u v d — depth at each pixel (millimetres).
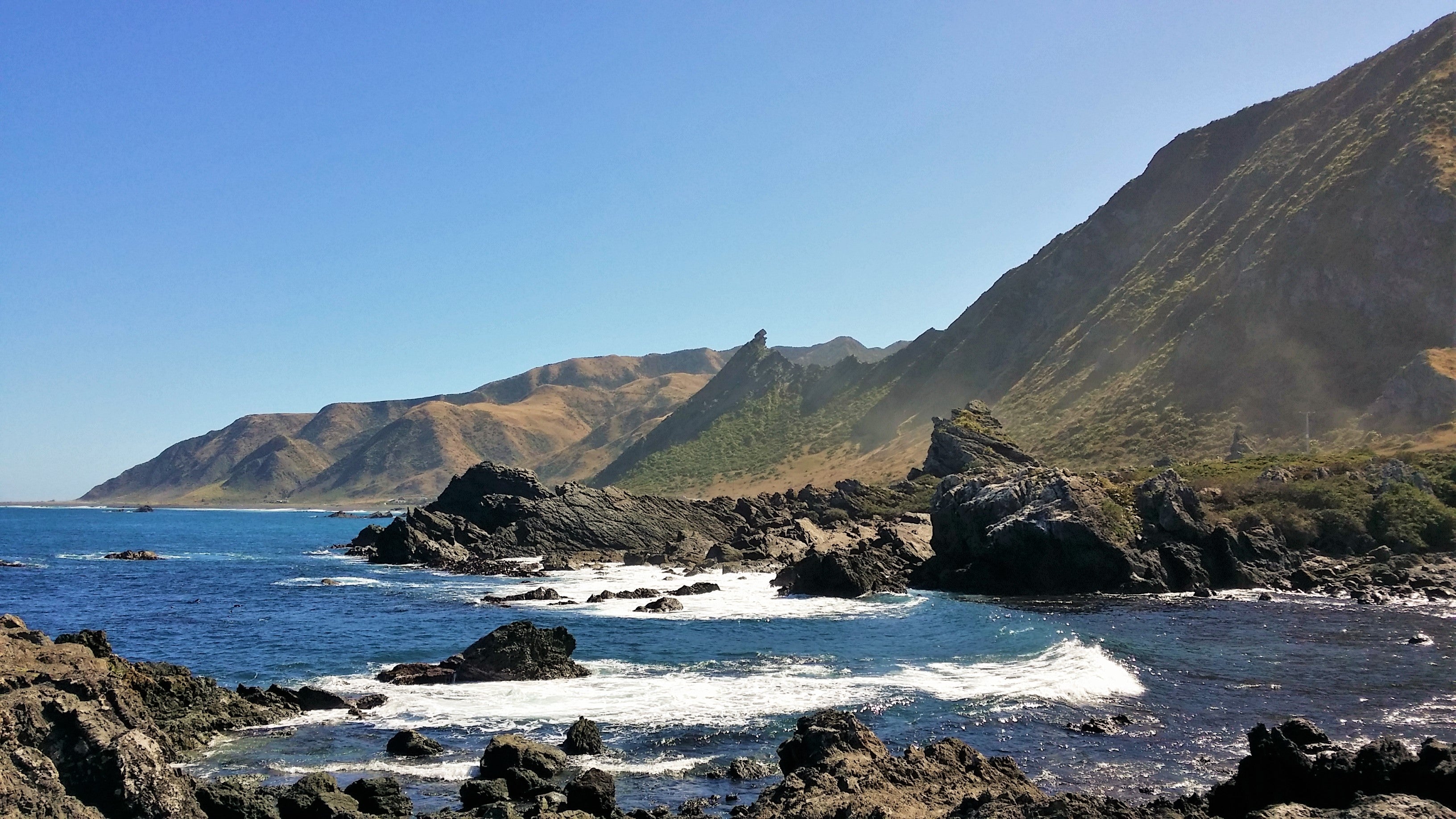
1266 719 28062
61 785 16500
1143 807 17953
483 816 19859
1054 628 43469
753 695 31859
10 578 82062
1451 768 14469
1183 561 65062
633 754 25250
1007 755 24734
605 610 56812
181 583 77500
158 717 26719
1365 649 39562
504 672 34594
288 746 26266
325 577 83125
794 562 77062
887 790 18953
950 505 72688
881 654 39531
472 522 106875
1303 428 114062
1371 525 71562
